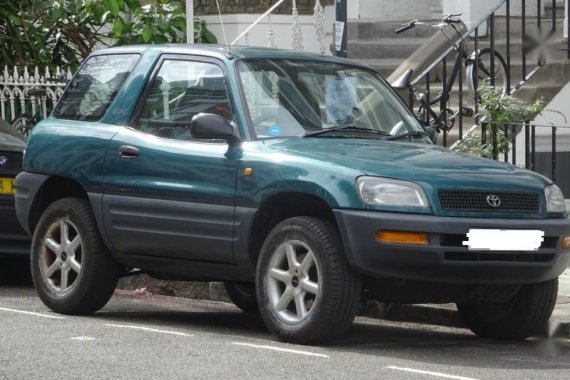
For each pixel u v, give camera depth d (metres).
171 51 12.05
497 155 15.33
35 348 10.02
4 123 15.12
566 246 10.79
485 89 15.53
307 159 10.59
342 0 14.72
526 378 9.23
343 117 11.61
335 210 10.26
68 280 12.29
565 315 11.76
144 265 11.86
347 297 10.30
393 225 10.11
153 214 11.52
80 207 12.15
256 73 11.53
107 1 20.53
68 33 21.22
